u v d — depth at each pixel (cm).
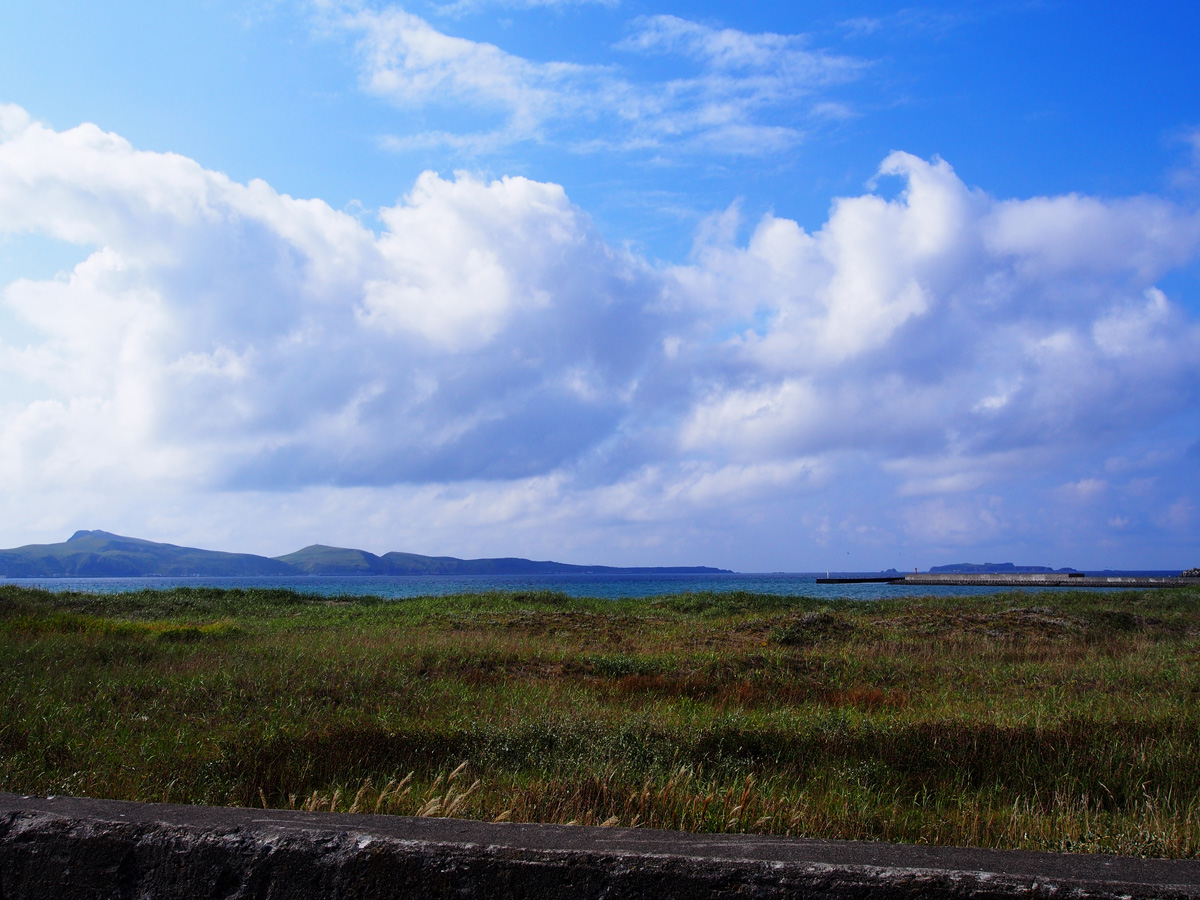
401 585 10406
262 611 2314
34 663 928
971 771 593
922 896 160
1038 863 169
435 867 171
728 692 919
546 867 168
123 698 773
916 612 2131
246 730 628
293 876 175
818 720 687
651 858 167
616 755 577
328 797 482
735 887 164
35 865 185
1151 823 443
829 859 167
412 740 609
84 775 495
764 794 502
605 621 1938
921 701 861
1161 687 903
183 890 177
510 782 519
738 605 2581
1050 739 627
